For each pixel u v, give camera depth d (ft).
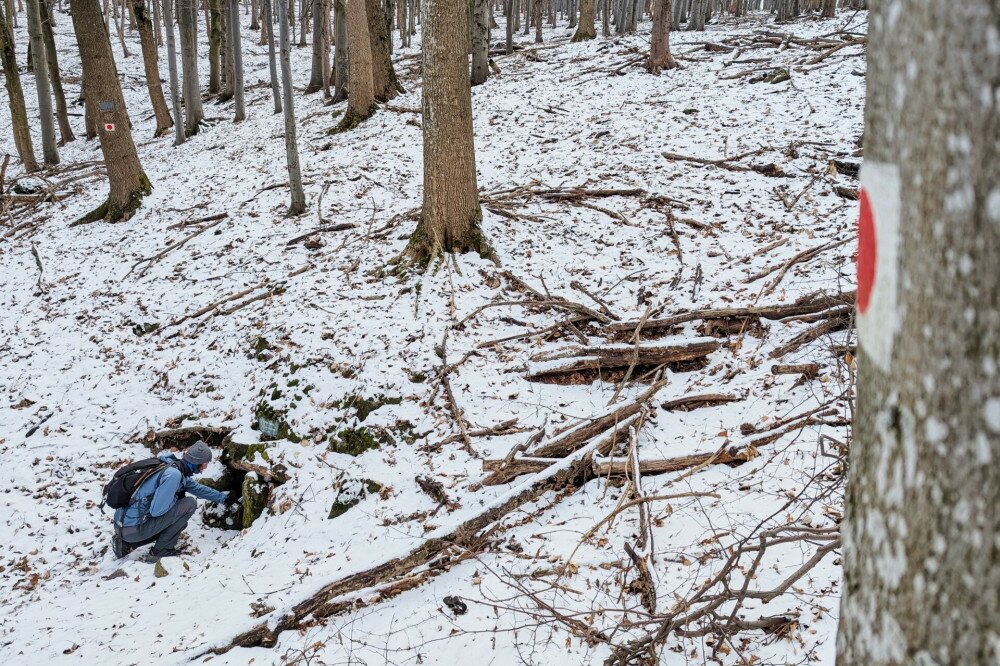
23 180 50.26
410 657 13.15
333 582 14.89
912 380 2.56
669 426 18.28
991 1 2.11
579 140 38.58
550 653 12.65
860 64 43.57
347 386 21.83
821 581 12.64
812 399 17.43
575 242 27.66
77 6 38.37
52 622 16.39
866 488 2.97
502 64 67.36
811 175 29.60
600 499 16.48
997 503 2.21
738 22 88.28
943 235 2.34
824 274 22.25
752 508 14.78
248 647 14.11
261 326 25.72
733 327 20.85
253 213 35.83
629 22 89.86
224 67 82.79
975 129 2.19
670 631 12.07
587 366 20.38
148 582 17.70
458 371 21.48
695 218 28.22
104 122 39.96
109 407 24.99
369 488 18.67
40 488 22.15
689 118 38.83
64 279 34.55
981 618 2.27
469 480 17.90
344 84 60.85
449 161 26.12
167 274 32.01
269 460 20.49
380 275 26.76
